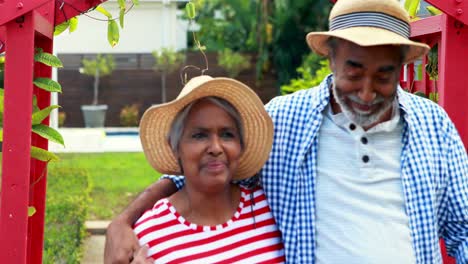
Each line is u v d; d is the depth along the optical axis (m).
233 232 2.55
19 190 2.83
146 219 2.54
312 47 2.70
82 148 15.05
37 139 3.36
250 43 20.38
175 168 2.71
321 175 2.60
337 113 2.64
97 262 6.65
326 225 2.57
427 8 3.80
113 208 8.85
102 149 15.05
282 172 2.66
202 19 21.23
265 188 2.68
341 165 2.59
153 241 2.49
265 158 2.63
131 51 21.48
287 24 19.31
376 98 2.46
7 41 2.82
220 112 2.47
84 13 3.30
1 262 2.83
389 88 2.46
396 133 2.65
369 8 2.48
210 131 2.46
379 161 2.60
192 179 2.48
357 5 2.50
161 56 20.41
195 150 2.46
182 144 2.49
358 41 2.36
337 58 2.51
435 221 2.62
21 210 2.83
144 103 20.67
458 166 2.69
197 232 2.50
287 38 19.39
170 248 2.48
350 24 2.51
